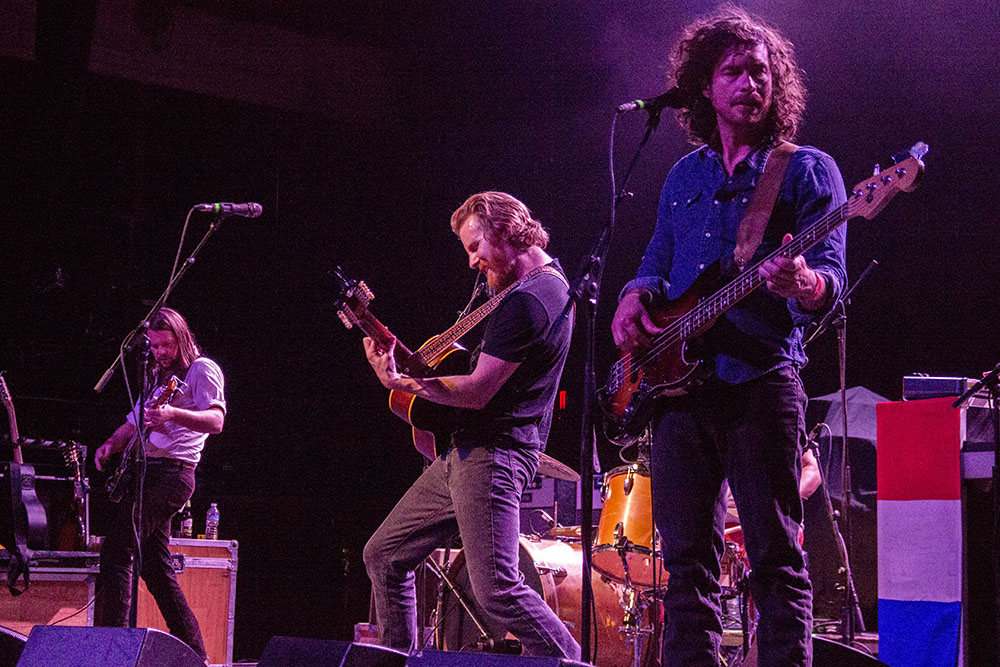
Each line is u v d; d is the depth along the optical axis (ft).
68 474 24.88
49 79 27.40
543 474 17.58
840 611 19.13
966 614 12.11
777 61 8.66
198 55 30.42
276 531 31.63
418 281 34.42
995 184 24.89
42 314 29.73
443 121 33.19
